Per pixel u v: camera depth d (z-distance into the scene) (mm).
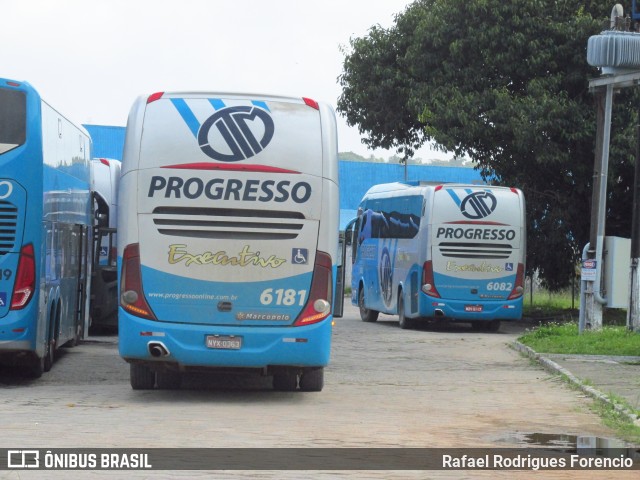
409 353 22516
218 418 12203
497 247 30344
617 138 31406
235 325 13719
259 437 10734
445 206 30297
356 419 12414
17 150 15031
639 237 23234
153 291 13664
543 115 31953
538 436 11352
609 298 23859
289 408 13398
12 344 15016
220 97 14000
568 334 24328
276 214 13789
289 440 10578
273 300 13758
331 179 13945
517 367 19578
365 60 38750
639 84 23422
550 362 19234
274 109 14008
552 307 40938
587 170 32844
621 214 34844
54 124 16406
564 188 34719
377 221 35188
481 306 30188
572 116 32000
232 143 13797
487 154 34781
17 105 15086
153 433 10852
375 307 34750
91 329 26422
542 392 15711
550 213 34406
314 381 15133
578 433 11617
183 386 15719
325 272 13852
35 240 15086
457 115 33219
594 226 24375
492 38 33188
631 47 23297
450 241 30234
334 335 27906
